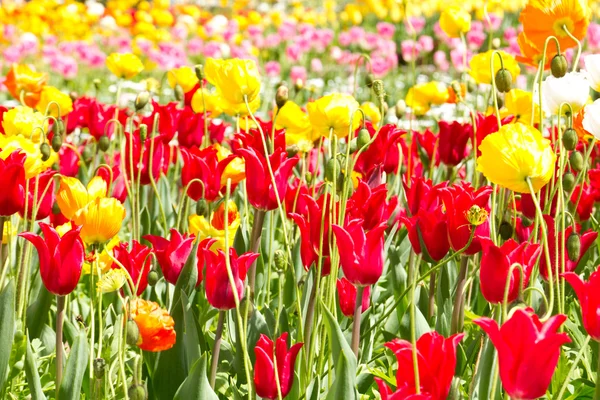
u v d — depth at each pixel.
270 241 3.03
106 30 13.10
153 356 2.58
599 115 2.32
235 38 11.23
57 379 2.34
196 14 13.55
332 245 2.49
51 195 3.19
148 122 4.21
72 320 3.12
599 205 4.15
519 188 2.14
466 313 2.93
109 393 2.49
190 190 3.38
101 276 2.52
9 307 2.34
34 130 3.50
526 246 2.26
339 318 3.00
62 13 12.92
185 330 2.45
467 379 2.65
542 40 3.00
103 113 4.71
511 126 2.12
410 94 4.96
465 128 4.06
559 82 2.58
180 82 4.74
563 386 2.30
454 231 2.44
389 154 3.89
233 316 2.76
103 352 2.69
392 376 2.55
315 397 2.31
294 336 2.96
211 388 2.17
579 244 2.51
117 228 2.46
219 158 3.62
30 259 3.17
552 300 2.19
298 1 16.72
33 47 10.52
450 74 12.84
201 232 3.06
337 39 15.20
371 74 3.84
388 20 15.95
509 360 1.67
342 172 2.45
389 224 3.33
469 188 2.62
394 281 3.03
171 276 2.67
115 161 4.46
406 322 2.74
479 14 8.82
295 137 3.87
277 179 2.53
